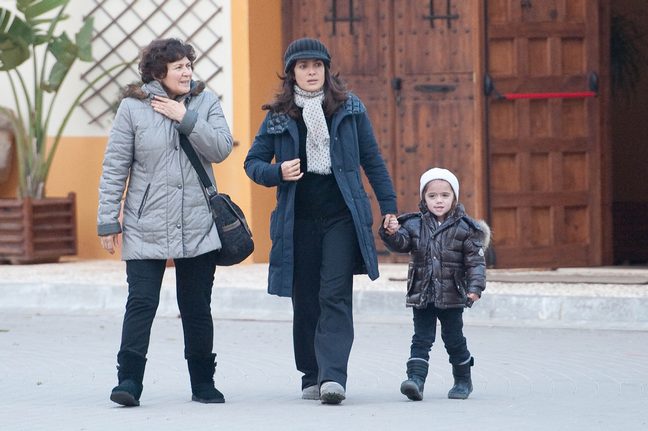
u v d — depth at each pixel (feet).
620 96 193.26
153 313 72.54
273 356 94.32
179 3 146.82
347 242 73.00
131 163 72.74
